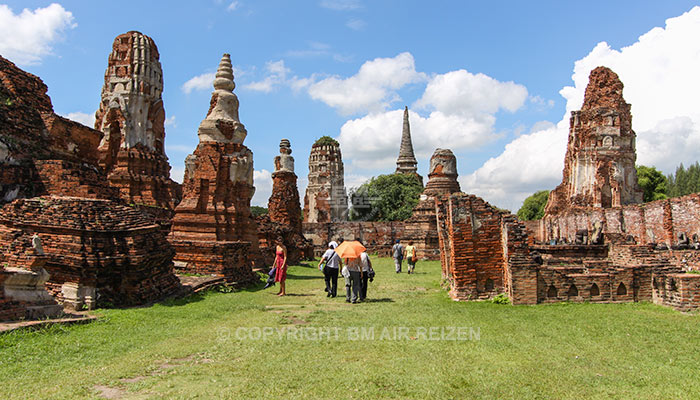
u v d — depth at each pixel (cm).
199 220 1972
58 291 1173
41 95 1684
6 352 750
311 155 6881
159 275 1393
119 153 2875
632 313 1127
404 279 2200
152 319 1077
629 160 4181
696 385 622
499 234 1425
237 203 2108
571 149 4450
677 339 868
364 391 605
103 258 1191
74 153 1739
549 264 1909
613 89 4212
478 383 636
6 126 1492
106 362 737
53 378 653
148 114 3036
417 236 4078
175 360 757
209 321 1084
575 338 888
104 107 2966
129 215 1326
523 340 876
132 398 579
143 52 3008
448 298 1471
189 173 2083
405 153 8344
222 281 1770
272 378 657
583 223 3897
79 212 1206
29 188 1492
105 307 1202
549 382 639
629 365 715
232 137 2105
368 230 5231
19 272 939
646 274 1309
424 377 660
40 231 1203
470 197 1438
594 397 584
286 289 1803
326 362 738
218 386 624
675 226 2698
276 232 3069
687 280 1145
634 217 3139
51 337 859
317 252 4797
